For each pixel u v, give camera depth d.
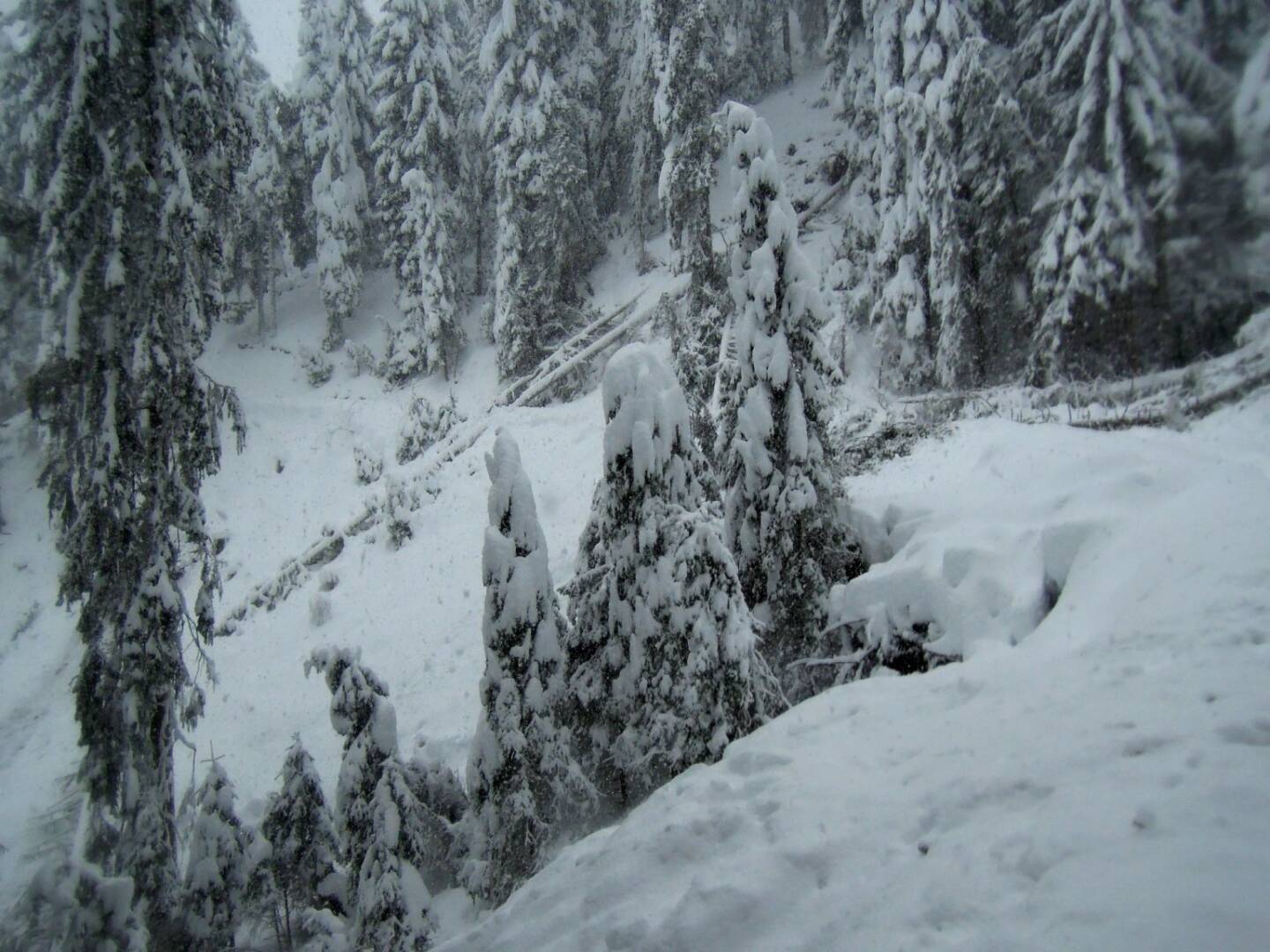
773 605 11.74
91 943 6.79
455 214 36.28
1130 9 6.15
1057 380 13.48
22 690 12.69
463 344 38.00
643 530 10.53
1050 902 3.14
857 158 26.80
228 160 12.74
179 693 12.16
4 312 11.12
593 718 12.05
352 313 39.25
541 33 32.69
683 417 10.98
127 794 11.15
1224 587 6.50
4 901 8.70
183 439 12.38
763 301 11.61
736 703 9.26
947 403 17.25
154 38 11.41
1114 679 5.57
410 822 11.27
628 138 37.22
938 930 3.35
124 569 11.61
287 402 37.12
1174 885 2.92
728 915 4.14
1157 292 7.31
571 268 35.88
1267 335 6.90
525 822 10.54
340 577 26.00
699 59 26.95
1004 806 4.20
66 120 10.99
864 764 5.46
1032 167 11.65
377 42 35.81
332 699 12.01
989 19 17.80
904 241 21.05
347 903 12.21
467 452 29.69
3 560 13.41
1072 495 10.02
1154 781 3.80
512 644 11.21
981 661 7.45
